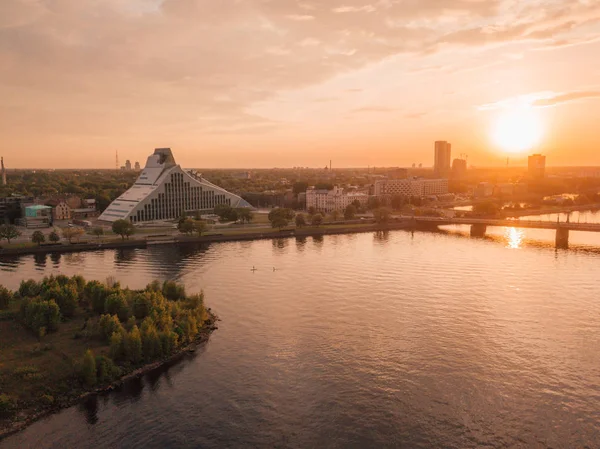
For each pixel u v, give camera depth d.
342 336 185.75
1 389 137.88
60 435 125.56
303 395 144.62
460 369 159.62
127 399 141.88
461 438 125.44
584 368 160.12
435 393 145.38
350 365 162.38
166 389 147.38
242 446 122.56
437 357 168.00
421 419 133.12
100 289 192.62
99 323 171.38
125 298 191.62
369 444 123.31
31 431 126.56
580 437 125.50
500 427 129.62
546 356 168.62
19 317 180.62
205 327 193.00
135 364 159.00
